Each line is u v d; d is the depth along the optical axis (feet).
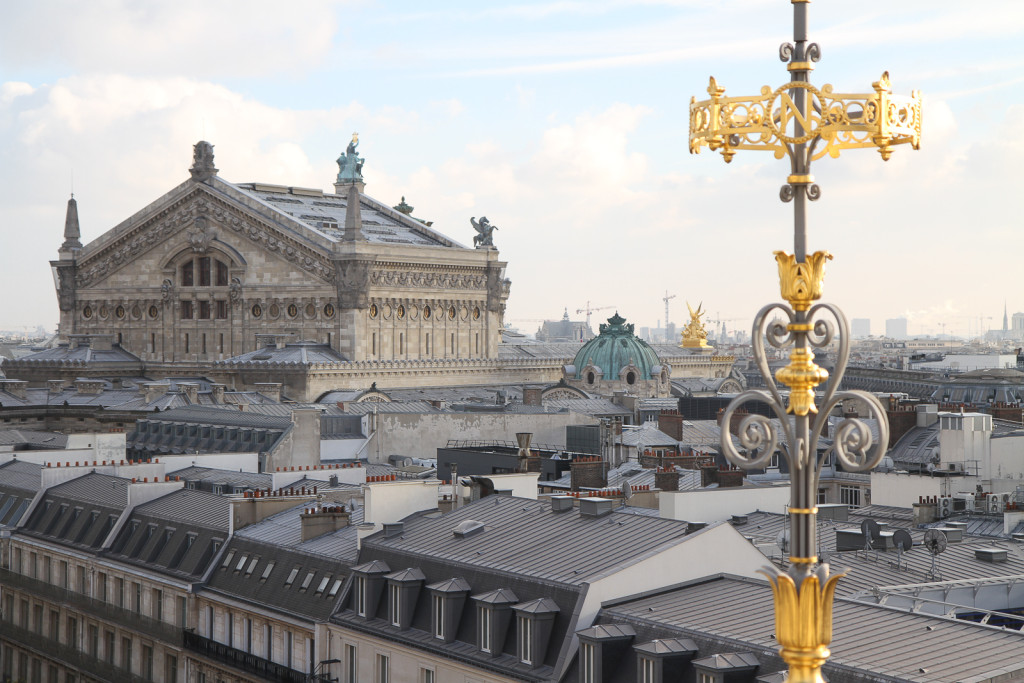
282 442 538.88
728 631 202.39
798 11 93.30
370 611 262.26
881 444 92.84
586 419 625.82
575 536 253.85
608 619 218.59
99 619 351.87
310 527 300.61
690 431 604.08
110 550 355.97
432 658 241.96
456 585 243.19
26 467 436.76
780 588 94.84
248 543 312.09
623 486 351.25
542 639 223.71
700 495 309.01
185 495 360.28
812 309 95.45
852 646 190.60
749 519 309.83
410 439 589.32
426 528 279.49
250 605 295.48
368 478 357.00
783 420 94.94
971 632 194.39
